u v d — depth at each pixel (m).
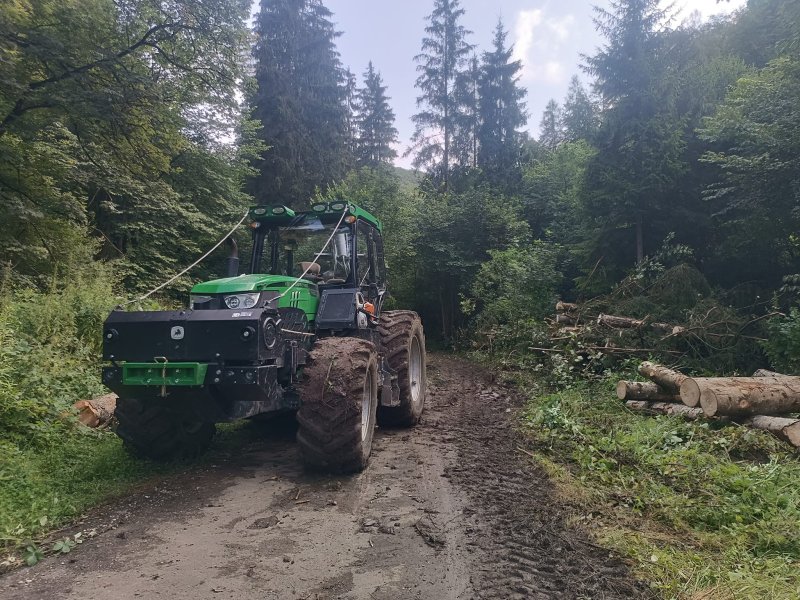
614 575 3.06
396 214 19.31
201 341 4.38
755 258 10.63
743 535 3.57
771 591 2.87
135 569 3.08
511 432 6.38
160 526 3.68
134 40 12.97
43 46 10.71
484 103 29.39
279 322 4.76
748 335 8.62
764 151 9.23
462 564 3.14
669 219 11.80
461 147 30.03
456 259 17.92
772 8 12.92
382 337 6.48
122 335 4.49
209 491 4.34
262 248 6.47
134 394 4.51
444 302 19.30
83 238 12.52
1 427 5.23
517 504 4.09
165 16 12.94
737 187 9.65
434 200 19.64
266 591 2.83
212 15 13.17
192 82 14.23
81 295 8.98
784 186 8.95
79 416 5.83
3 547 3.37
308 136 31.02
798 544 3.41
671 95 11.58
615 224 11.98
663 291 9.89
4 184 11.60
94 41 11.68
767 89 9.20
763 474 4.52
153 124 12.89
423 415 7.36
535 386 9.02
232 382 4.31
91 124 12.07
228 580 2.95
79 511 3.94
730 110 10.10
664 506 4.02
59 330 7.84
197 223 17.70
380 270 7.37
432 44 30.88
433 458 5.28
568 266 14.26
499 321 13.83
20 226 11.59
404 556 3.24
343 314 5.66
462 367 12.52
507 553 3.28
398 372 6.32
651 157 11.42
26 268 11.31
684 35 12.72
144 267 16.16
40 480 4.40
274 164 28.95
